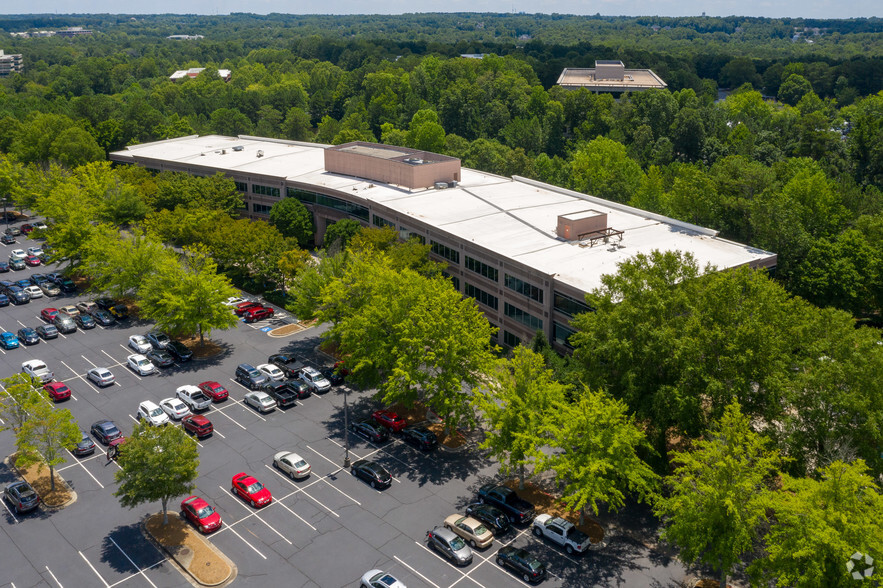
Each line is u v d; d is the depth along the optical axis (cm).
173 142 16912
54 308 10038
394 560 5222
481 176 12950
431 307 6706
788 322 5775
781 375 5459
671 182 14375
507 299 8606
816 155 15288
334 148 13500
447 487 6097
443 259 9694
